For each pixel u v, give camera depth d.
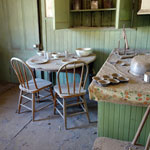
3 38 3.57
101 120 1.75
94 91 1.53
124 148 1.41
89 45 3.15
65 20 2.90
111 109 1.67
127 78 1.64
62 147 1.96
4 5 3.35
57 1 2.59
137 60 1.81
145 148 1.33
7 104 2.89
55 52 3.16
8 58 3.66
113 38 3.00
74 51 3.26
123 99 1.47
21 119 2.48
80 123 2.39
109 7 2.87
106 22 3.02
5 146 1.97
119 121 1.70
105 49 3.09
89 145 1.99
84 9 2.99
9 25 3.45
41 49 3.42
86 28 3.04
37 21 3.24
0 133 2.19
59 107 2.79
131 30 2.88
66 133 2.19
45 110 2.71
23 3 3.23
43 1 3.14
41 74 3.49
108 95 1.50
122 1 2.40
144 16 2.77
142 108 1.58
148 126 1.62
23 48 3.50
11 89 3.47
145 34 2.84
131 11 2.78
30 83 2.63
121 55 2.53
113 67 2.05
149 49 2.88
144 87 1.48
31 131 2.23
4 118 2.50
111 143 1.46
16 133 2.19
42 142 2.04
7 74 3.77
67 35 3.21
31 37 3.38
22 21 3.34
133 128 1.67
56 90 2.34
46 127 2.31
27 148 1.95
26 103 2.91
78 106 2.81
